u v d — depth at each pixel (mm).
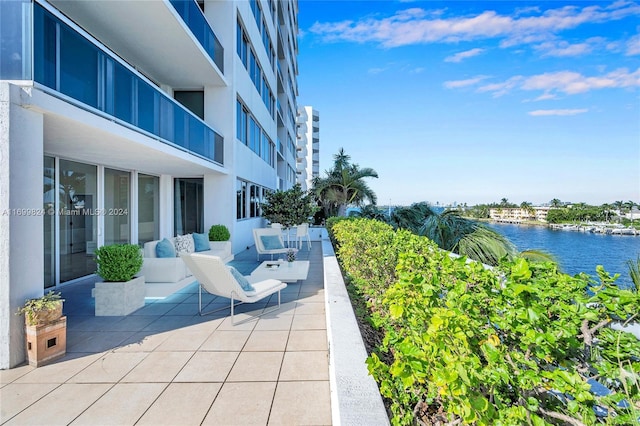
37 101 3078
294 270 6203
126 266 4523
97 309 4406
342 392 1621
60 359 3168
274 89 18156
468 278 1879
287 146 25422
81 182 6516
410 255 2414
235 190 10055
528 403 1312
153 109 5695
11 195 2922
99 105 4277
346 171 19766
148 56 7859
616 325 1425
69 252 6195
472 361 1262
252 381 2766
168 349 3395
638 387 1265
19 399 2518
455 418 1599
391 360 2408
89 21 6340
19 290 3014
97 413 2352
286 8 22719
